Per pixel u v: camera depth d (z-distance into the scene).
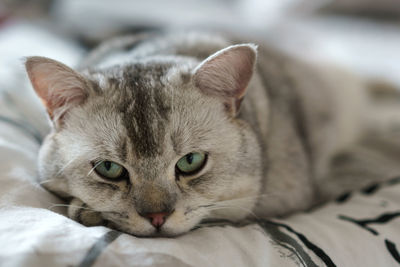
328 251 0.28
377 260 0.29
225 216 0.32
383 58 0.62
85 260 0.24
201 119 0.31
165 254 0.25
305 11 0.79
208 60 0.30
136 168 0.29
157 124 0.29
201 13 0.76
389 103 0.62
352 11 0.78
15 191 0.29
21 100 0.38
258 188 0.33
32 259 0.23
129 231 0.29
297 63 0.48
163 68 0.33
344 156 0.48
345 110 0.52
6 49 0.49
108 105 0.30
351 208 0.34
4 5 0.69
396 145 0.49
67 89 0.30
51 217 0.26
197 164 0.30
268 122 0.37
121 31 0.60
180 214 0.29
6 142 0.32
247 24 0.65
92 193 0.30
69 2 0.75
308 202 0.38
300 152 0.39
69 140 0.31
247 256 0.27
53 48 0.52
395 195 0.36
